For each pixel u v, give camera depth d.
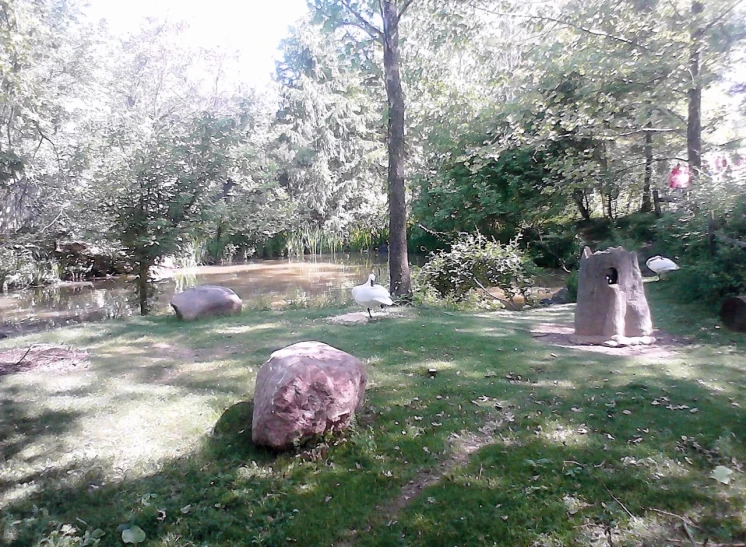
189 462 4.22
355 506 3.60
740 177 9.63
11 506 3.67
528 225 19.58
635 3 11.45
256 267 23.89
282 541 3.31
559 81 14.52
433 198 21.34
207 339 8.14
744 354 6.61
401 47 18.50
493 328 8.46
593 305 7.32
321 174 30.50
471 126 19.05
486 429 4.60
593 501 3.49
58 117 18.69
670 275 11.29
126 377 6.27
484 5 13.61
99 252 17.86
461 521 3.36
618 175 15.89
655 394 5.21
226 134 14.91
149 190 13.22
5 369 6.56
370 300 8.92
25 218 18.48
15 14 15.42
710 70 11.21
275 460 4.18
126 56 34.22
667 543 3.05
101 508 3.65
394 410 5.00
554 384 5.61
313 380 4.34
